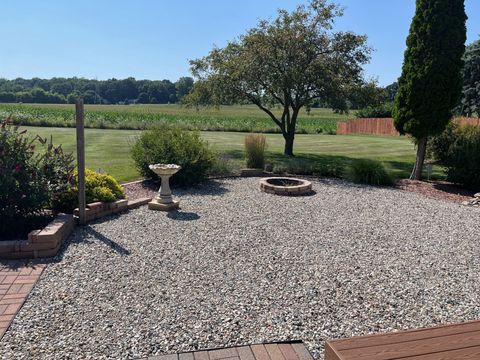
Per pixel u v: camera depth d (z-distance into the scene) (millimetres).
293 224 6059
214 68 14531
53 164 5434
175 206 6777
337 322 3178
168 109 70938
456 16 9492
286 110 15008
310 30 13531
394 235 5629
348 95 13352
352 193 8703
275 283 3887
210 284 3824
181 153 8727
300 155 15883
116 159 12047
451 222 6438
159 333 2938
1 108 44625
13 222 5098
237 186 9180
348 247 5039
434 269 4375
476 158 9188
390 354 1846
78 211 5633
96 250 4648
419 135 10141
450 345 1931
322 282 3938
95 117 33188
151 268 4176
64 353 2666
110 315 3189
